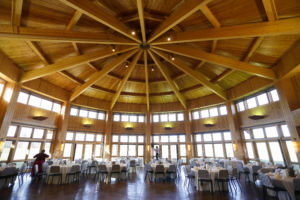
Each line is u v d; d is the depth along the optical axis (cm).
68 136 1226
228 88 1218
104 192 557
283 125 888
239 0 592
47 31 621
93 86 1295
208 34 696
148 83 1345
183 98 1419
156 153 1297
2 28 552
